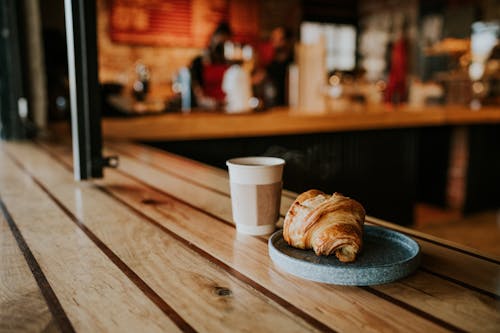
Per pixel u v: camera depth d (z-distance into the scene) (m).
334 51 8.45
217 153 3.60
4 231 1.09
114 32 6.18
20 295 0.74
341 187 4.24
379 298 0.70
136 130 3.14
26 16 3.22
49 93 3.71
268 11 7.30
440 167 5.74
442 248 0.92
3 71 2.95
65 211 1.28
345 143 4.20
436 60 7.41
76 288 0.77
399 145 4.62
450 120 4.60
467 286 0.74
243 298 0.72
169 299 0.72
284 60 6.25
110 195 1.46
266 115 3.63
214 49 5.64
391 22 8.16
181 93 3.86
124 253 0.93
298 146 3.94
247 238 1.02
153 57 6.48
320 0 8.02
